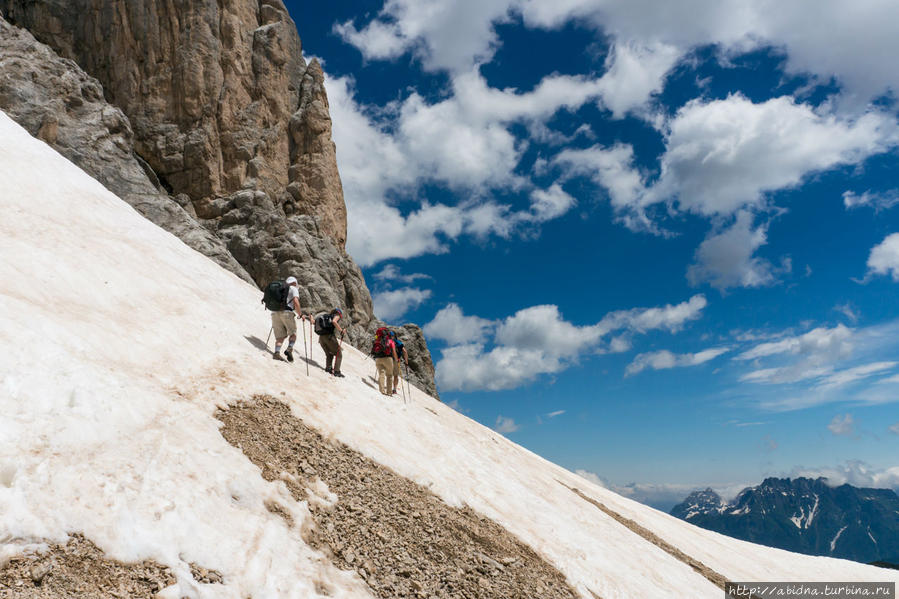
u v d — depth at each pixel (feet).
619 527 58.39
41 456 19.27
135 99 170.50
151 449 23.22
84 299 36.78
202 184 167.32
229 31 183.11
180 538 19.57
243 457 27.14
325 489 28.96
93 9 173.78
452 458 46.42
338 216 189.06
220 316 48.42
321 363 52.85
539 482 57.77
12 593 14.69
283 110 188.44
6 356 22.85
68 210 51.01
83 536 17.54
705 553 82.53
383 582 23.88
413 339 183.83
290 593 20.03
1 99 127.65
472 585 27.32
